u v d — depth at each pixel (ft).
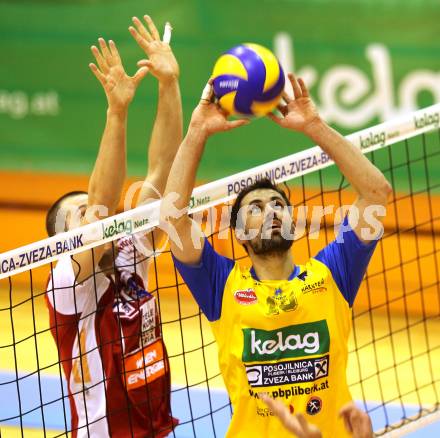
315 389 40.32
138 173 93.81
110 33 92.79
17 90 96.32
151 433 46.93
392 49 89.61
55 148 96.58
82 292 45.34
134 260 46.78
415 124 52.37
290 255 42.14
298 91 39.83
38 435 62.03
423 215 92.38
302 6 89.86
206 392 71.20
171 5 91.25
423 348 82.58
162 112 50.88
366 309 92.22
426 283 92.27
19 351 79.20
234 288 41.06
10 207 98.63
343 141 40.37
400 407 68.95
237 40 91.09
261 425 40.32
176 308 90.22
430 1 88.43
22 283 95.55
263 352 40.40
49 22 94.22
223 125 38.73
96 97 94.94
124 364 45.14
